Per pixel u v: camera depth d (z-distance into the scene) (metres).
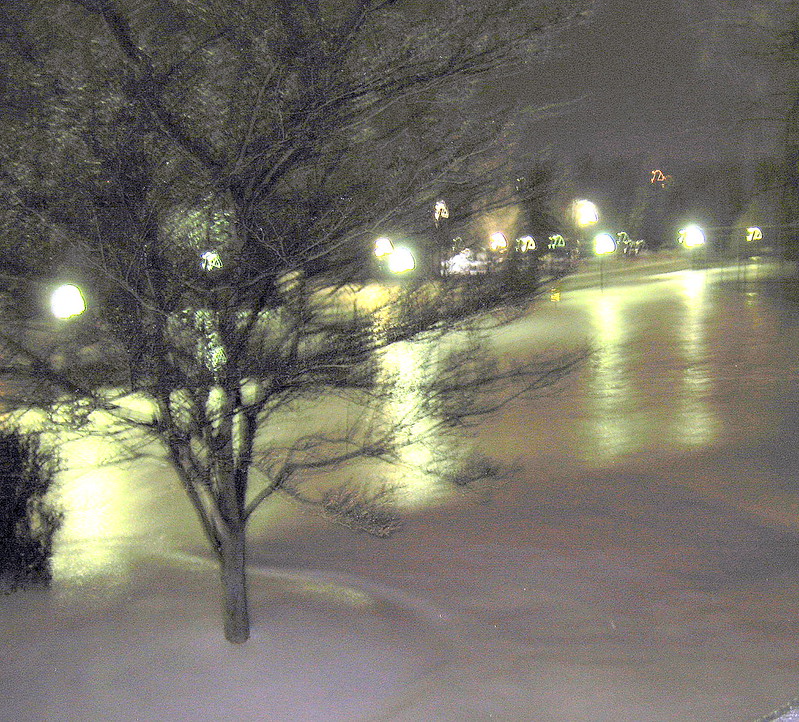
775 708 4.30
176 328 4.10
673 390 11.92
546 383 5.07
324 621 5.43
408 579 6.05
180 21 3.90
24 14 3.77
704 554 6.26
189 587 6.00
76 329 4.06
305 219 4.20
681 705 4.38
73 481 8.47
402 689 4.64
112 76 3.79
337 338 4.40
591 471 8.35
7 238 3.94
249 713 4.44
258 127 3.94
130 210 3.91
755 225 28.61
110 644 5.15
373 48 3.98
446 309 4.46
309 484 7.98
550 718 4.32
